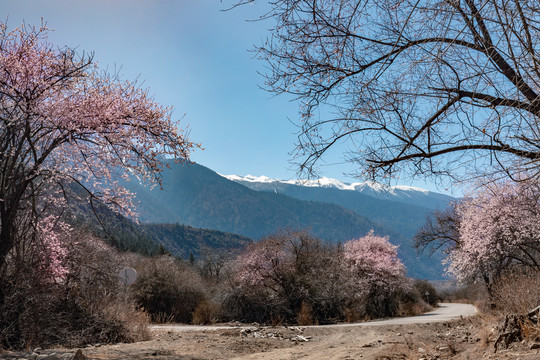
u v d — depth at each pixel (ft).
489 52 15.33
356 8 16.93
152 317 92.58
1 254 37.96
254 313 91.66
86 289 49.47
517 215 56.08
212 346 41.16
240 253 102.12
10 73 36.81
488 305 56.39
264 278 95.55
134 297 90.84
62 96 39.86
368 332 55.11
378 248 117.70
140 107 41.70
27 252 41.70
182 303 97.19
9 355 28.99
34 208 40.47
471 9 15.24
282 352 39.86
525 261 63.62
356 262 112.57
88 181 42.60
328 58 18.38
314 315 91.66
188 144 42.75
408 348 35.17
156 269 99.66
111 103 40.50
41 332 38.11
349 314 92.89
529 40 12.73
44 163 40.91
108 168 42.78
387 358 31.42
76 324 42.86
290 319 89.40
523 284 33.53
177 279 99.45
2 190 37.01
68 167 41.81
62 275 44.65
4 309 37.45
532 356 19.49
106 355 31.78
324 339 53.16
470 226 65.26
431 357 29.50
